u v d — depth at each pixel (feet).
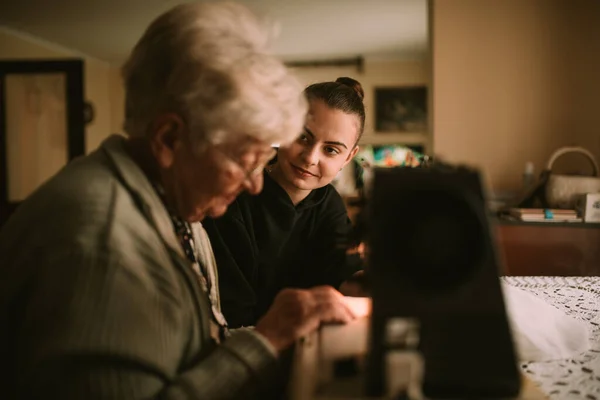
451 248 1.54
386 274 1.56
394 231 1.57
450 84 10.25
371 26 16.05
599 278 4.18
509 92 10.11
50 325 1.56
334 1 13.35
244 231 3.86
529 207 8.58
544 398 1.53
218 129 1.91
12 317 1.73
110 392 1.54
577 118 10.02
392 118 21.76
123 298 1.65
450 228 1.55
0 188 15.51
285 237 4.00
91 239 1.71
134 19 15.70
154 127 2.02
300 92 2.12
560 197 8.09
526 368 2.18
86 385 1.51
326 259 4.09
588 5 9.86
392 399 1.45
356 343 2.02
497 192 9.82
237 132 1.93
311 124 3.78
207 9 2.03
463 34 10.18
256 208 3.97
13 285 1.72
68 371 1.51
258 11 2.21
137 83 2.05
